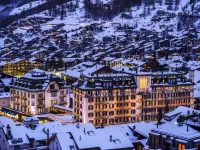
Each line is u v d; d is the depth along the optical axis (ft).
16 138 441.68
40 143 450.30
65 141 427.33
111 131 450.30
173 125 423.64
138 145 455.63
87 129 453.17
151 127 510.99
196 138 391.86
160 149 401.08
